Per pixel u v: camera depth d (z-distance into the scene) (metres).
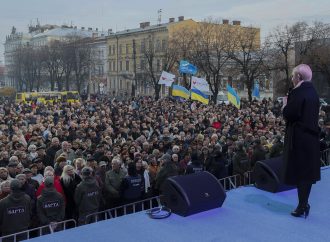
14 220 6.55
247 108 26.88
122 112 25.44
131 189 8.17
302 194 4.44
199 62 46.28
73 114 24.50
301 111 4.26
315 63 39.31
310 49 40.19
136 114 24.31
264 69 43.28
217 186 4.76
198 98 25.89
